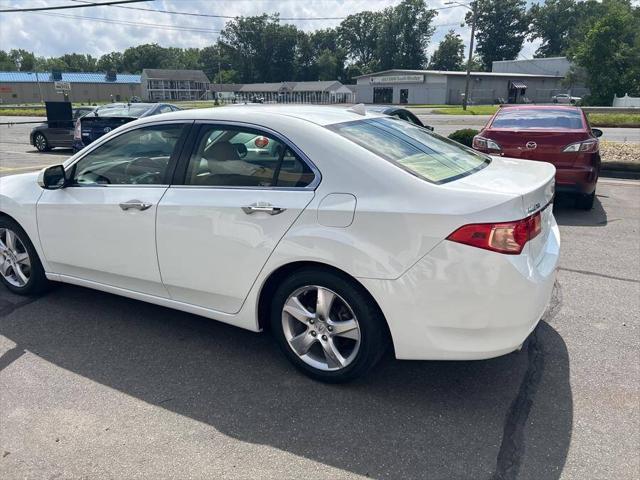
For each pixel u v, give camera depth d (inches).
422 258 103.0
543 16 3855.8
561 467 95.6
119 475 94.7
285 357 134.3
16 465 97.3
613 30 1892.2
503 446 101.4
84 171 149.9
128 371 129.0
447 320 104.3
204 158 129.0
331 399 117.2
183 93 3964.1
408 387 121.5
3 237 173.0
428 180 108.8
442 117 1293.1
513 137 275.1
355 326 114.3
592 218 271.0
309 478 93.9
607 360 131.5
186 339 145.4
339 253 109.1
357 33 4429.1
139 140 139.8
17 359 134.5
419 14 3917.3
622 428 105.9
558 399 116.1
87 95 3695.9
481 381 123.6
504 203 101.0
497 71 3127.5
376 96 2783.0
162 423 109.3
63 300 171.0
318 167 114.6
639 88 1913.1
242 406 115.0
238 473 95.1
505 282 101.0
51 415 111.8
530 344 140.0
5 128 1037.8
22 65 5659.5
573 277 186.9
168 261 133.1
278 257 116.3
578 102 1994.3
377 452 100.3
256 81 4515.3
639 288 176.2
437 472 95.0
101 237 143.9
